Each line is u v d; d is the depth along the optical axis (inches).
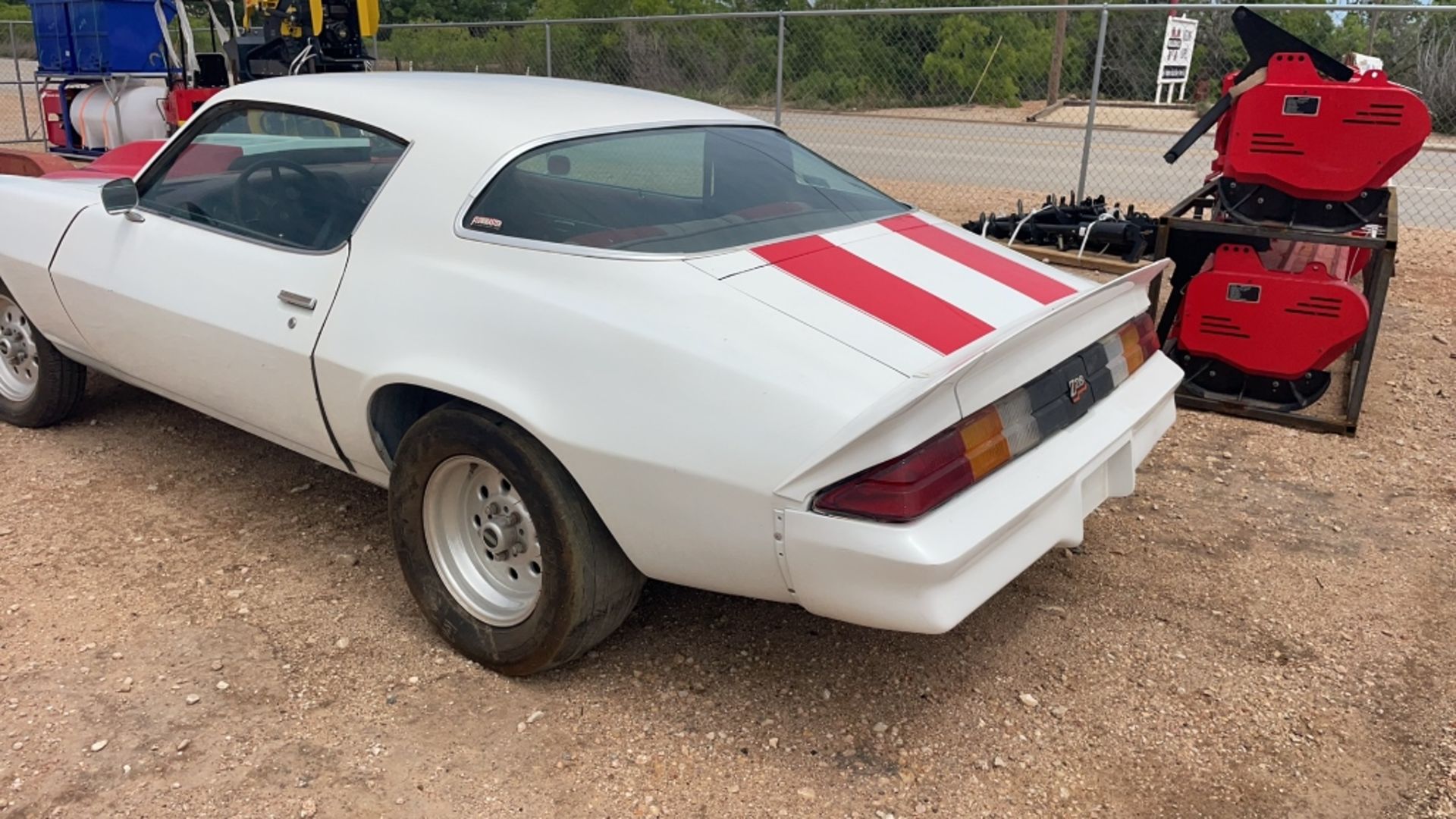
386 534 149.6
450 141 118.0
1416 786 101.0
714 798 98.7
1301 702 114.0
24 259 164.1
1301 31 591.8
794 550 92.0
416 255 115.6
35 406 179.3
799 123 546.3
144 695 111.7
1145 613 131.9
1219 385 205.9
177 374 145.6
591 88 145.5
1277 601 135.0
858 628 127.7
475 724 108.5
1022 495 95.9
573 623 107.1
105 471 168.4
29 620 125.2
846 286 107.2
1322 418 195.8
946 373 87.5
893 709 112.3
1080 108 649.0
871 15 386.6
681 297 101.4
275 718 108.6
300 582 135.8
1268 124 188.1
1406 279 322.0
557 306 104.1
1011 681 117.5
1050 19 639.8
